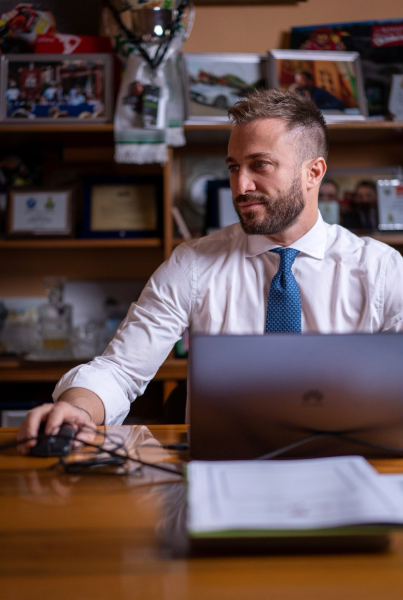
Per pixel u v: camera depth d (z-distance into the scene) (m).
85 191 2.69
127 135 2.48
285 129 1.48
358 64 2.66
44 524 0.70
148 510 0.75
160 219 2.68
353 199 2.74
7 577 0.57
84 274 2.85
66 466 0.93
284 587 0.55
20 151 2.81
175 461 0.97
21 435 1.03
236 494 0.65
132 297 2.83
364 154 2.85
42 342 2.61
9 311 2.81
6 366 2.48
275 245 1.61
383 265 1.62
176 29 2.47
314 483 0.68
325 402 0.92
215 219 2.65
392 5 2.80
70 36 2.70
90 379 1.30
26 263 2.84
